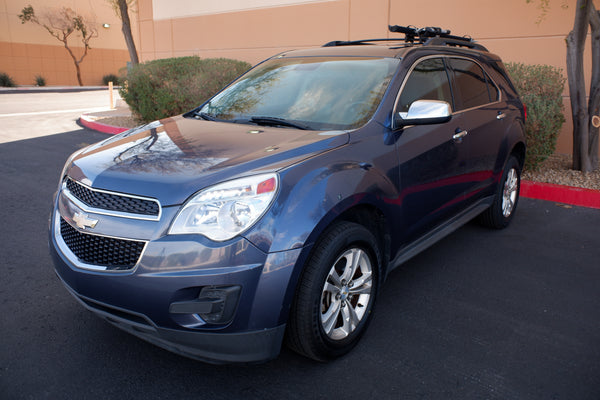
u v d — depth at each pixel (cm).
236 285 228
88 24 3519
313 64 382
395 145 310
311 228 238
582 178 635
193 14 1331
